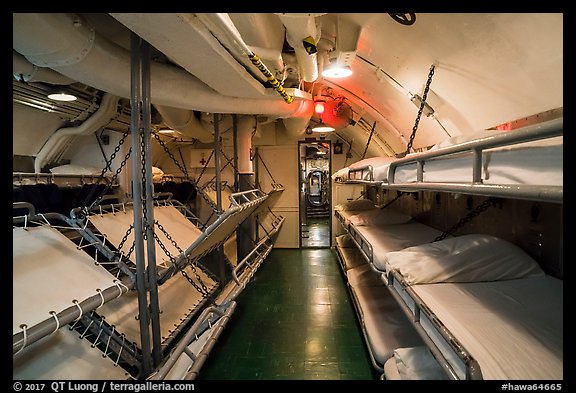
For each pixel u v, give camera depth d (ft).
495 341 3.86
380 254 8.01
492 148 3.40
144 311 7.99
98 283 6.81
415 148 13.12
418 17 6.07
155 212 13.23
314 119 22.74
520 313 4.54
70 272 6.69
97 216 10.43
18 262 6.12
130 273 7.91
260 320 12.83
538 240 6.50
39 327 4.99
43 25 4.88
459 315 4.50
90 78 6.97
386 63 9.06
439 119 9.10
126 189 15.80
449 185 3.87
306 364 9.73
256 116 19.11
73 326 8.02
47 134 13.62
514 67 5.37
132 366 8.89
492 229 8.18
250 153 18.62
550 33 4.33
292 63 10.85
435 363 6.19
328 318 12.96
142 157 7.84
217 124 14.58
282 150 25.71
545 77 5.01
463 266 5.95
